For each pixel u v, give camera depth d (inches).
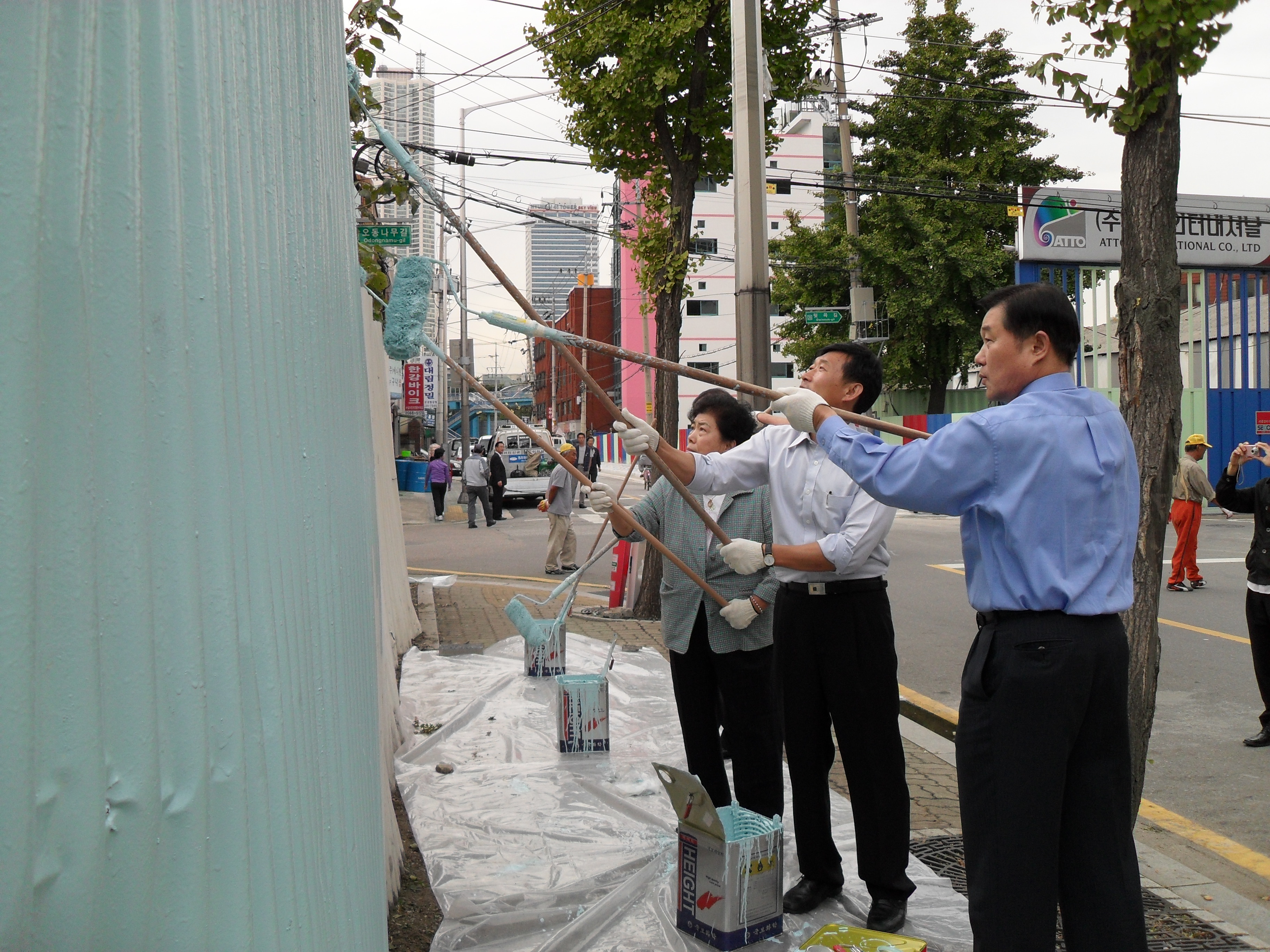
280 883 35.4
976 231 977.5
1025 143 996.6
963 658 287.0
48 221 26.5
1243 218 769.6
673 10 306.5
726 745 167.3
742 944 109.7
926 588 404.5
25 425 25.8
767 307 232.2
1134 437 124.6
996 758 78.2
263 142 40.2
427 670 251.0
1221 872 143.8
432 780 167.2
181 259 30.8
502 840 141.7
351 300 66.9
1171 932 117.9
